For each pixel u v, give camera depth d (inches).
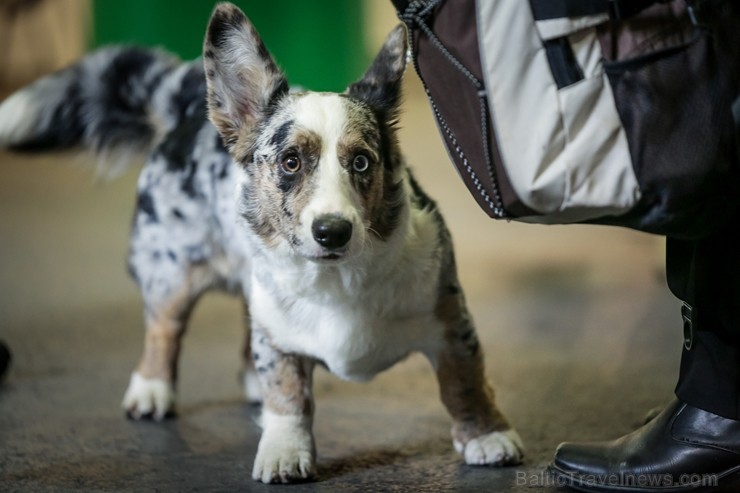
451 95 101.3
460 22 98.0
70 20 534.3
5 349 162.6
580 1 92.0
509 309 210.8
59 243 273.3
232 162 140.1
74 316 205.2
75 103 173.5
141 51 172.7
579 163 92.8
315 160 113.9
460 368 125.0
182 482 120.3
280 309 120.6
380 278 117.2
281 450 120.3
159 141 163.3
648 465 110.9
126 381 165.5
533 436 135.9
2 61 542.0
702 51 92.7
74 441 136.4
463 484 117.8
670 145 92.4
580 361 173.8
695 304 107.8
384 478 120.7
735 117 93.2
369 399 155.3
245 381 156.2
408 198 121.0
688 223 97.0
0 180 369.7
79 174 382.3
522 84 93.7
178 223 149.9
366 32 553.6
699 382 109.1
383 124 120.5
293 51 520.1
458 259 257.3
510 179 95.3
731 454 108.0
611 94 92.5
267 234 119.2
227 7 122.3
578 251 265.6
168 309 151.1
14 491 117.6
